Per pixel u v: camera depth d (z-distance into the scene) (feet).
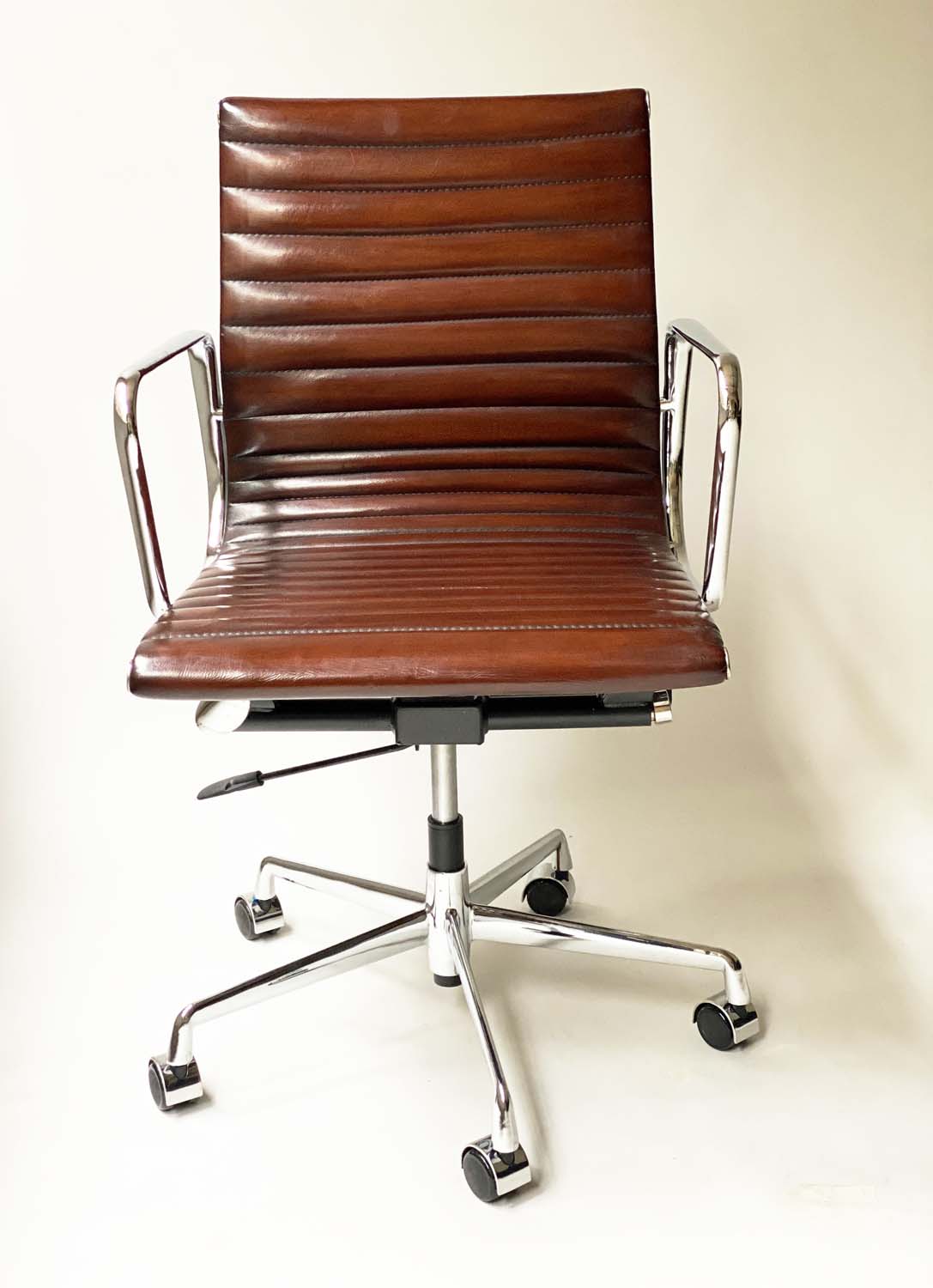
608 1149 4.63
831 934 5.99
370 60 7.04
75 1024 5.49
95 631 7.44
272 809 7.33
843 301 7.33
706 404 7.41
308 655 3.93
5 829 7.13
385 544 5.16
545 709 4.24
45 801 7.34
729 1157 4.57
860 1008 5.43
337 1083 5.08
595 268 5.40
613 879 6.56
